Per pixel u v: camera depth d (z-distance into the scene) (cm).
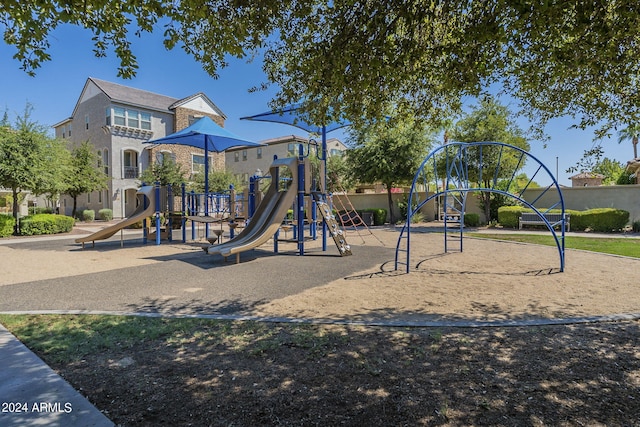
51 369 276
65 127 2867
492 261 798
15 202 1529
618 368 277
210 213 1520
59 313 429
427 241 1202
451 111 495
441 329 366
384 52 323
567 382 256
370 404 229
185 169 2678
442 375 267
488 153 1521
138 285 588
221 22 333
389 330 364
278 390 247
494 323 381
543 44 316
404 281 604
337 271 700
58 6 276
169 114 2655
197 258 875
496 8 282
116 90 2512
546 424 207
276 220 841
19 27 328
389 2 316
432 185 2170
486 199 1778
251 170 3553
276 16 352
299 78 422
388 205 2194
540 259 817
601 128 467
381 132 545
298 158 909
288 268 734
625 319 394
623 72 352
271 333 358
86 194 2669
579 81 401
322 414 218
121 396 239
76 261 836
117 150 2420
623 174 1947
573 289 537
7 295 525
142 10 330
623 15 262
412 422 210
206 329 372
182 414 218
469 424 207
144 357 303
